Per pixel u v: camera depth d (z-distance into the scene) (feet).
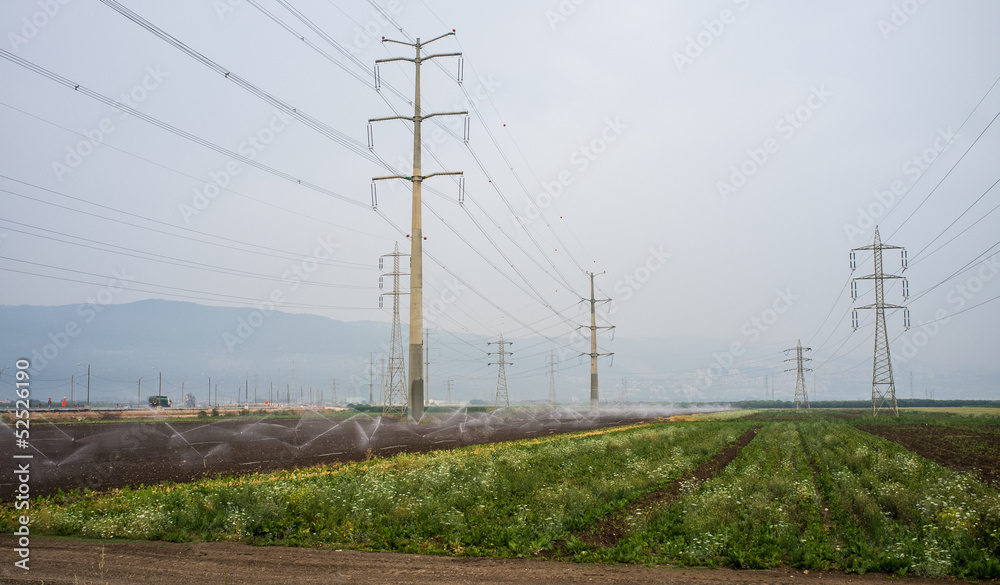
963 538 46.60
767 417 336.08
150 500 62.08
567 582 39.11
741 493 65.10
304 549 47.73
